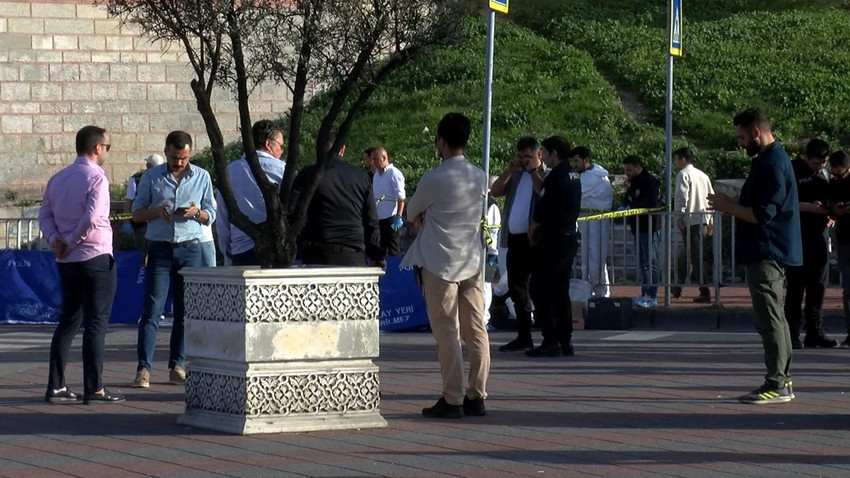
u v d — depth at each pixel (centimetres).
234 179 1291
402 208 2006
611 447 942
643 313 1848
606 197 1981
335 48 1011
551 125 2969
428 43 1021
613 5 3800
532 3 3788
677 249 1867
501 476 843
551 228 1464
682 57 3359
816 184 1538
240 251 1313
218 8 963
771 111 3038
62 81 3014
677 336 1717
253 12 977
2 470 869
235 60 999
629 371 1358
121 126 3069
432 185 1048
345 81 1030
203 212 1259
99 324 1151
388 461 891
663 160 2770
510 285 1532
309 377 999
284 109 3161
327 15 994
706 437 981
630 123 2978
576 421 1053
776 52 3391
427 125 2984
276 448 937
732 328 1809
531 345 1537
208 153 3055
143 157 3092
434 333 1063
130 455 916
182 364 1280
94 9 3041
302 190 1050
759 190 1125
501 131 2948
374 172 2016
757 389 1157
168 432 1007
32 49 2984
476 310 1075
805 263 1550
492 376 1320
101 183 1135
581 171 2000
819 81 3170
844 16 3747
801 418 1066
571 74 3247
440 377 1322
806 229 1549
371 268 1014
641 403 1146
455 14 1023
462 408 1071
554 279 1472
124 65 3073
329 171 1191
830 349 1556
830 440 970
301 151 2856
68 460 901
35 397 1198
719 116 3014
